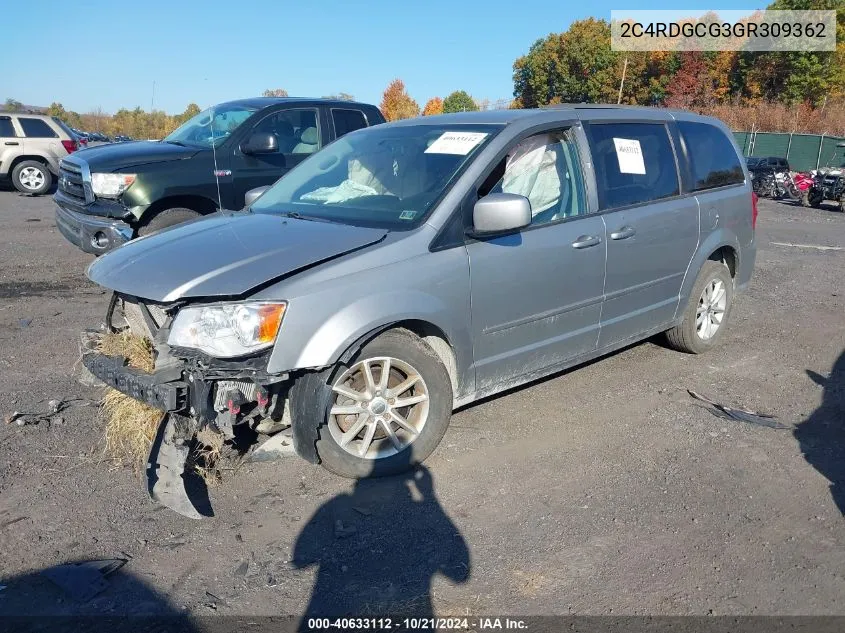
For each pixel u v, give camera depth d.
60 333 6.09
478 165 4.03
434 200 3.91
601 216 4.61
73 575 2.91
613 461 3.98
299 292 3.30
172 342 3.33
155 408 3.49
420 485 3.69
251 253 3.54
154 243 3.89
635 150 5.02
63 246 10.24
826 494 3.66
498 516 3.42
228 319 3.22
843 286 8.87
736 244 5.86
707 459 4.02
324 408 3.45
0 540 3.15
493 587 2.91
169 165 7.45
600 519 3.40
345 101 8.87
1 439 4.06
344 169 4.64
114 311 4.35
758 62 50.22
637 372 5.41
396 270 3.58
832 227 16.08
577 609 2.78
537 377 4.48
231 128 8.00
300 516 3.39
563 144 4.56
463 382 4.00
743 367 5.61
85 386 4.87
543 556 3.11
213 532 3.25
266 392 3.35
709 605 2.81
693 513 3.46
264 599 2.83
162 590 2.86
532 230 4.20
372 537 3.23
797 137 39.56
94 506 3.43
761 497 3.62
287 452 3.72
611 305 4.77
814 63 48.78
